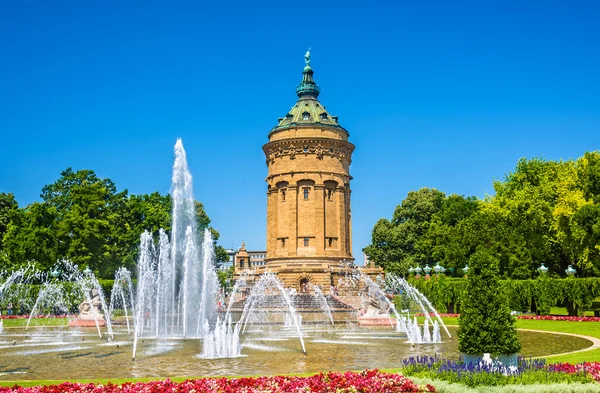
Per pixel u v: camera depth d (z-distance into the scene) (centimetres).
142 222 8006
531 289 5053
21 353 2945
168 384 1708
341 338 3647
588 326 4028
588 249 5594
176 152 4972
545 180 6631
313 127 9344
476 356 1866
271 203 9475
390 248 9756
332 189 9362
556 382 1659
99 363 2520
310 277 8638
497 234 6272
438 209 9862
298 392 1627
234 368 2325
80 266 6919
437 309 5903
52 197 7925
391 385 1653
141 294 4653
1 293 6116
